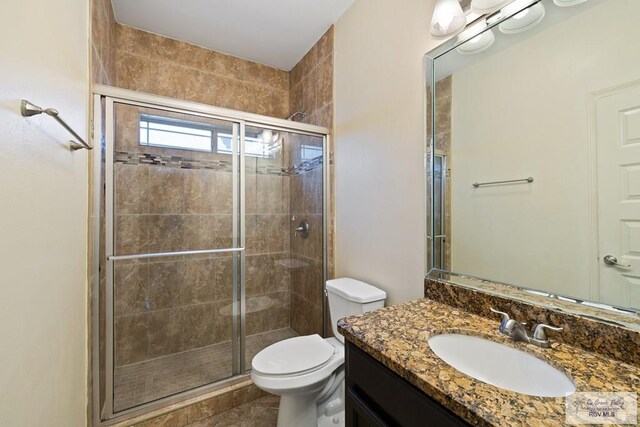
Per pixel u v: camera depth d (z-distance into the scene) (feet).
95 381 4.57
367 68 5.50
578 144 2.71
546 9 2.93
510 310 3.10
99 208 4.77
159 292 6.15
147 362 6.04
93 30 4.52
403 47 4.67
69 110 3.36
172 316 6.31
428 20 4.23
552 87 2.89
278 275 7.58
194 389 5.58
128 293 5.75
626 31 2.41
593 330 2.50
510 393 1.94
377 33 5.23
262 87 8.44
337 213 6.57
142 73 6.77
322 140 6.95
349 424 3.03
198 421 5.26
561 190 2.85
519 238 3.20
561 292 2.84
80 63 3.85
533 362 2.54
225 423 5.21
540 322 2.85
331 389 4.68
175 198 6.19
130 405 5.12
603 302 2.56
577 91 2.71
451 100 3.92
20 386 2.18
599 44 2.57
